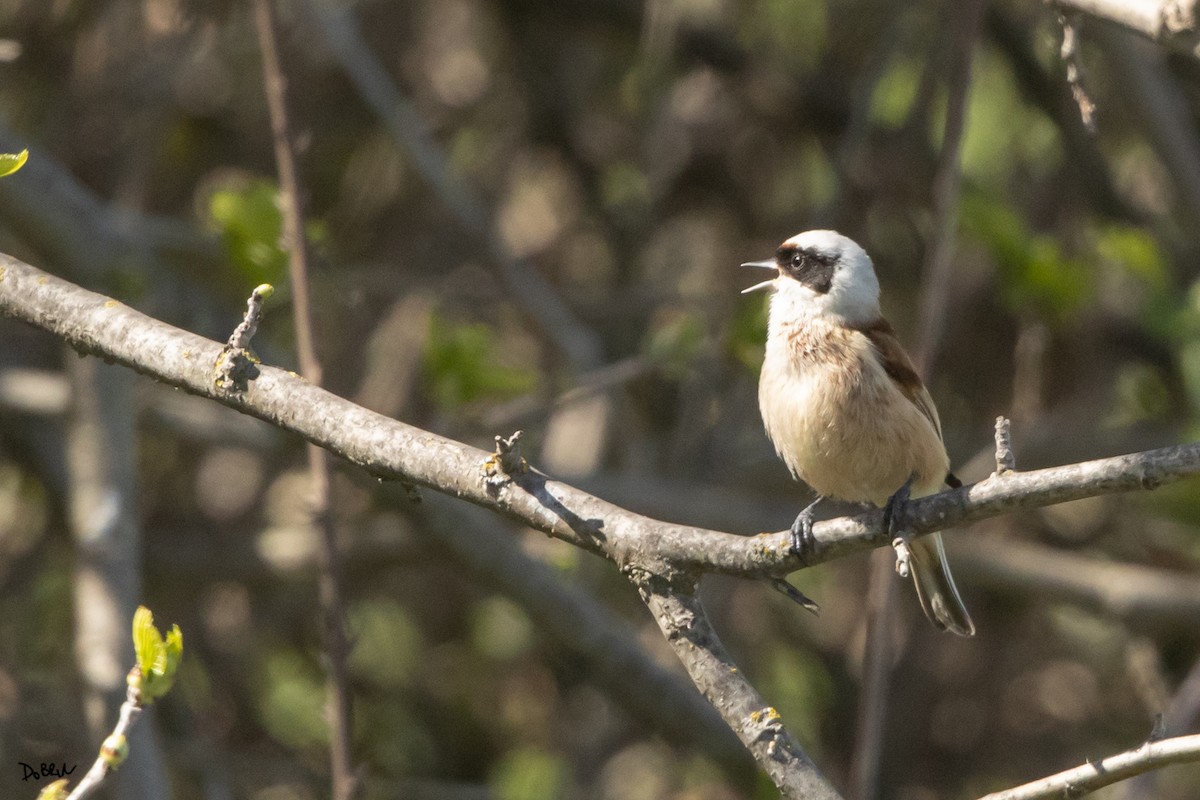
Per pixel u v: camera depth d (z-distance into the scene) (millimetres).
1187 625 12617
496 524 12164
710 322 13406
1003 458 5508
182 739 12828
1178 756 5184
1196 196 12648
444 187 13656
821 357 8297
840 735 14555
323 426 6098
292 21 14039
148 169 13227
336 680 7645
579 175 15766
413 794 12680
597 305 14594
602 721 14805
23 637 14102
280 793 14023
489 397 11281
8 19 13641
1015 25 14289
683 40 15141
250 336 6238
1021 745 14492
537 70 15711
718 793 14398
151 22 13258
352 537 12945
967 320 14469
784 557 5668
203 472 15086
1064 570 12805
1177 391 14219
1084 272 11992
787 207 15508
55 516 13383
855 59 15539
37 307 6535
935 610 8875
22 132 13797
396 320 14875
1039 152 15055
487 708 15000
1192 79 14852
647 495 12766
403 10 15570
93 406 11023
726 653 5715
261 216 9016
